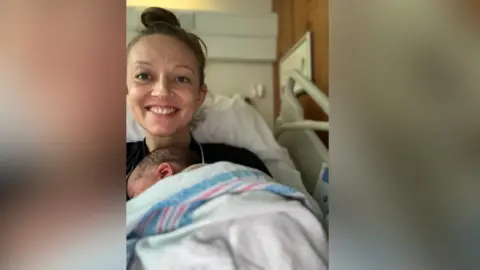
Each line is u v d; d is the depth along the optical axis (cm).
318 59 115
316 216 75
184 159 91
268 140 119
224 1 149
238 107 122
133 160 87
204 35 146
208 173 80
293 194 78
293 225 72
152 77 94
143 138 90
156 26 99
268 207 72
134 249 67
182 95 97
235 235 69
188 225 70
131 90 90
